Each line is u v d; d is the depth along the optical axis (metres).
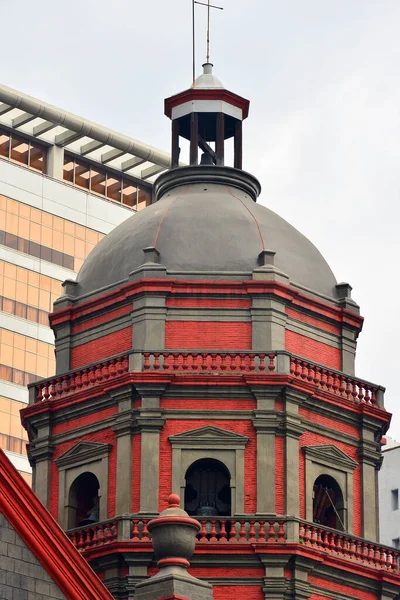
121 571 52.75
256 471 53.91
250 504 53.56
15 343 91.00
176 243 57.22
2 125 94.06
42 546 41.31
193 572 52.62
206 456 54.03
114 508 53.97
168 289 55.78
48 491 55.88
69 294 58.62
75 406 56.19
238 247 57.09
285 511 53.62
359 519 55.97
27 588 40.84
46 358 92.06
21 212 93.31
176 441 54.03
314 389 55.47
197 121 61.25
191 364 54.88
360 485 56.31
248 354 54.97
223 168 60.12
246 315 55.78
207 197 59.22
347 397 56.75
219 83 62.00
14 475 41.25
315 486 55.69
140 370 54.81
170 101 61.81
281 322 56.09
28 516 41.28
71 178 97.44
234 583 52.56
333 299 58.25
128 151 97.75
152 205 59.94
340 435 56.22
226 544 52.62
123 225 59.75
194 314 55.72
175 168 60.53
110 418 55.00
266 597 52.44
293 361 55.44
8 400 89.81
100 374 56.09
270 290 55.91
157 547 44.72
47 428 56.59
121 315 56.66
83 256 95.38
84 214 96.12
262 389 54.56
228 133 62.41
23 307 91.88
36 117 94.06
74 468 55.62
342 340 57.94
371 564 55.06
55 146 96.06
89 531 53.69
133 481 53.91
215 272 56.28
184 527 44.78
